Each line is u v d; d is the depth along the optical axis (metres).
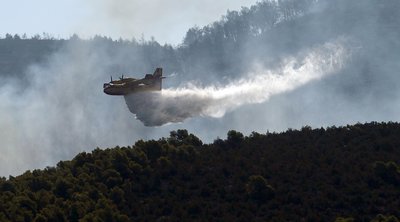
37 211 122.62
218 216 114.75
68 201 123.56
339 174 125.81
